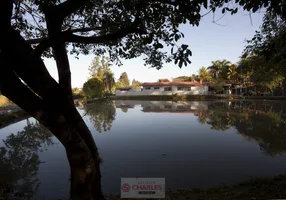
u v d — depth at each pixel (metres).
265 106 22.89
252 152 7.44
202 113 18.91
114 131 11.54
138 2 2.49
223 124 13.17
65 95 2.26
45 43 2.12
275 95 33.62
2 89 1.88
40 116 2.01
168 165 6.23
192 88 42.78
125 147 8.24
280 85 29.02
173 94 42.41
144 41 2.79
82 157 2.29
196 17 2.43
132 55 4.56
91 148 2.61
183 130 11.61
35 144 9.10
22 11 3.68
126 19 3.25
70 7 2.27
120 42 4.23
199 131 11.27
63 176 5.61
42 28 4.20
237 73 39.88
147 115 18.36
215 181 5.11
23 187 4.99
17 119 16.81
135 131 11.48
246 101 30.30
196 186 4.84
